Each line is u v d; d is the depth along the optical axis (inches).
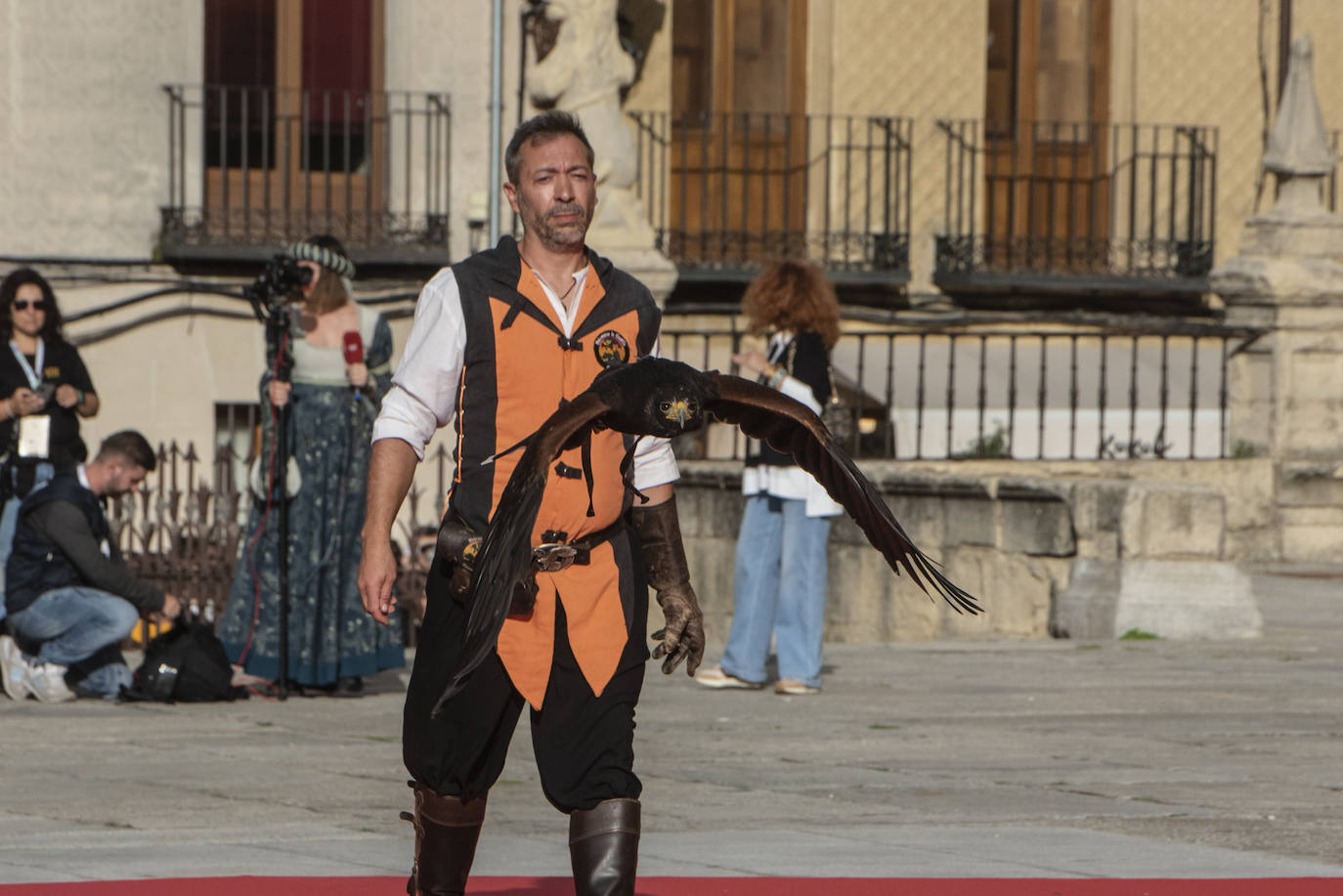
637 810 287.4
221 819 443.2
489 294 294.5
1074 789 487.5
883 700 650.8
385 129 1188.5
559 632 288.2
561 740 288.5
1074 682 697.0
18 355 721.0
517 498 267.0
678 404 276.2
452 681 266.5
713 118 1314.0
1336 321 1203.2
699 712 620.1
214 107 1167.0
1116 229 1400.1
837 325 644.1
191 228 1140.5
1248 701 651.5
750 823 440.8
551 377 293.4
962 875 379.9
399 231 1175.0
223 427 1152.8
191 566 871.7
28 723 593.6
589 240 1145.4
